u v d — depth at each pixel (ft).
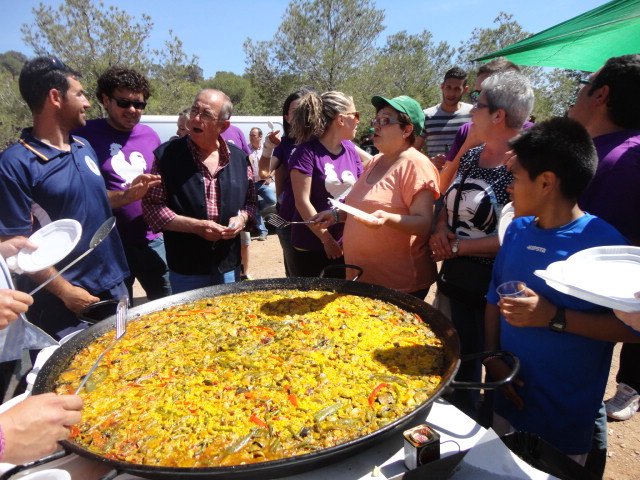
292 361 6.46
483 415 8.61
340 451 4.21
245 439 4.94
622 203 6.82
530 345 6.04
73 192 9.25
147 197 10.89
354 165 12.51
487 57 14.26
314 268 12.56
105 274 10.11
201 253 11.19
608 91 7.27
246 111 97.71
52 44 54.08
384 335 7.13
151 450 4.88
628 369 11.02
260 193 31.09
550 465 4.44
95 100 54.90
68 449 4.50
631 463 9.46
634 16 10.39
